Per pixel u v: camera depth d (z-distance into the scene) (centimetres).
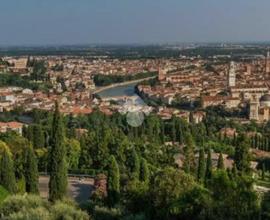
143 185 10550
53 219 8219
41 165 18388
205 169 15925
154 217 9100
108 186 12100
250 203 8300
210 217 8250
